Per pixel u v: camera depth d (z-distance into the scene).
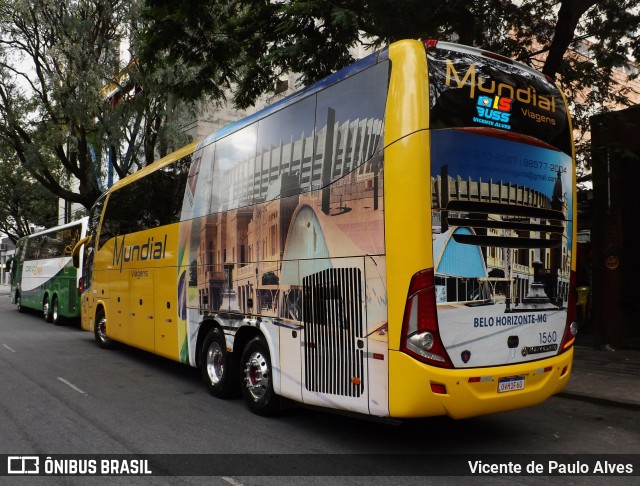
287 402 6.27
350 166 5.11
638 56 11.29
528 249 5.18
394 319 4.54
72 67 17.55
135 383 8.43
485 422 6.30
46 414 6.54
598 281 10.80
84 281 13.05
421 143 4.56
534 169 5.27
